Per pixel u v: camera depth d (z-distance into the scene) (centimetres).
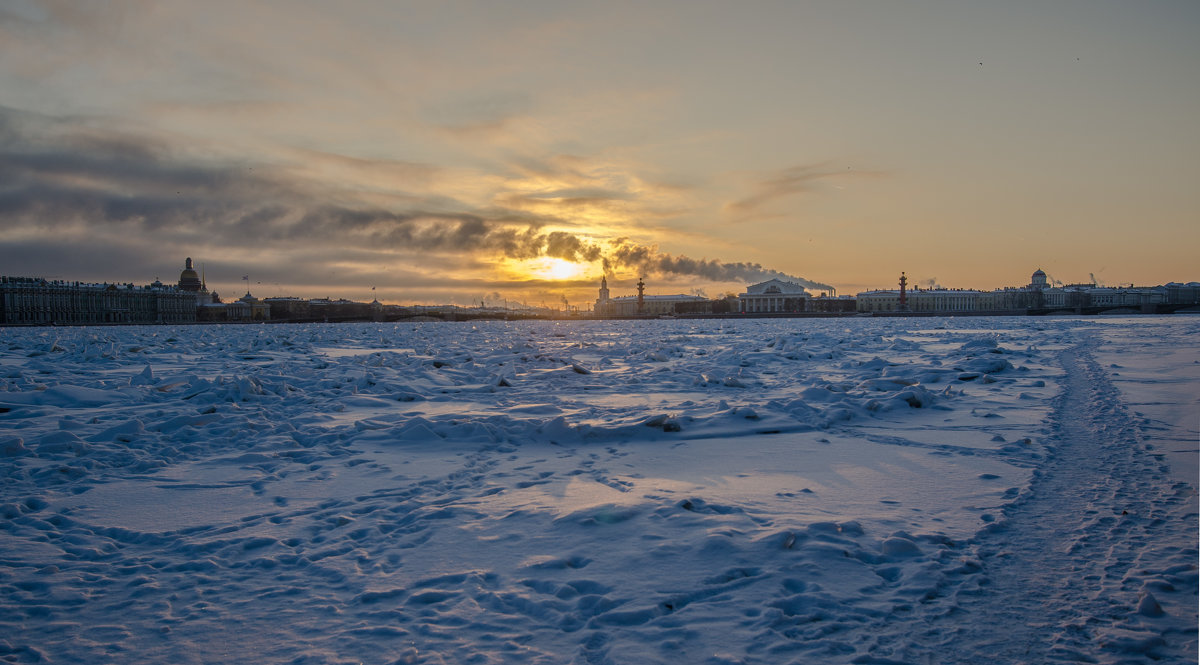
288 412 1158
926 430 939
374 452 857
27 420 1075
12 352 2558
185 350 2689
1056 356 2059
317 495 663
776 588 421
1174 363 1759
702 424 978
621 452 845
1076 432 883
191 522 581
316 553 498
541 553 490
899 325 5944
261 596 427
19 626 389
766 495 632
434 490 677
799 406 1056
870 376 1587
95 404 1230
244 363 2131
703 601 407
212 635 376
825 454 807
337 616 397
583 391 1446
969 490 634
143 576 459
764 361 2014
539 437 923
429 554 493
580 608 400
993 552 474
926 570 439
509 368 1809
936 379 1485
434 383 1573
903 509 579
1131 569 438
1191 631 360
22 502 633
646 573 448
